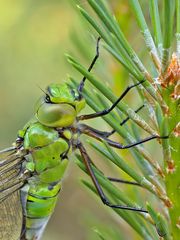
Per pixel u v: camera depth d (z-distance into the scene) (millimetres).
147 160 203
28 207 228
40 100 224
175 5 198
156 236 205
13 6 376
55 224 385
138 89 202
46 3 371
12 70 386
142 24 199
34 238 230
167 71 197
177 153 199
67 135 222
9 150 227
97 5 198
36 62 377
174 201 201
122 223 232
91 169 214
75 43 231
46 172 225
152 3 199
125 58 200
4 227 228
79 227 382
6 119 407
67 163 226
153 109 202
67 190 380
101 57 231
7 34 377
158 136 202
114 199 208
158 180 204
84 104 222
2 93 398
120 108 201
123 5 228
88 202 373
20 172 227
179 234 201
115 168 229
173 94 198
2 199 228
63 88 221
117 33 199
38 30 371
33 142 225
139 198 221
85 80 216
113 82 230
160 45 199
